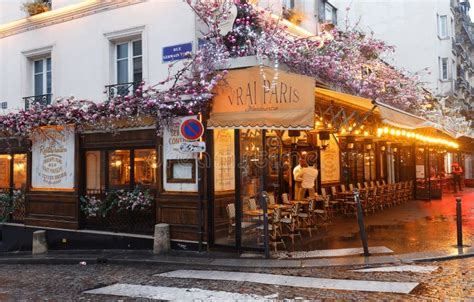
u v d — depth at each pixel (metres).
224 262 8.73
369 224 12.46
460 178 25.03
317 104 11.00
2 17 13.93
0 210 13.62
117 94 11.35
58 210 12.27
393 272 7.53
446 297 6.07
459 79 30.05
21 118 12.20
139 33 11.05
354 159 17.78
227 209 10.08
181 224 10.12
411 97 16.56
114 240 11.22
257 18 10.27
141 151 11.00
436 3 25.64
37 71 13.57
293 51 9.80
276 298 6.21
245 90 9.13
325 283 6.94
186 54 9.80
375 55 14.77
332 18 17.28
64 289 7.35
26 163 13.18
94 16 11.83
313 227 11.70
